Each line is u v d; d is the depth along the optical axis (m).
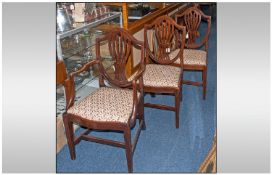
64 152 2.13
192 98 2.88
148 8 3.20
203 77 2.73
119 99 1.91
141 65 2.01
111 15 2.48
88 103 1.86
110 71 2.51
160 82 2.21
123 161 2.03
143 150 2.11
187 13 2.84
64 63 2.02
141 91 2.10
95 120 1.74
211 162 1.74
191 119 2.50
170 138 2.24
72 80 1.82
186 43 2.95
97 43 2.00
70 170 1.93
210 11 6.02
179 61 2.62
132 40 1.96
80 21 2.24
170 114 2.59
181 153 2.07
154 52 2.88
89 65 1.99
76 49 2.28
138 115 2.19
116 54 2.01
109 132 2.36
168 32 2.40
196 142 2.19
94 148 2.17
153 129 2.36
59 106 2.23
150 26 2.44
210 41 4.76
